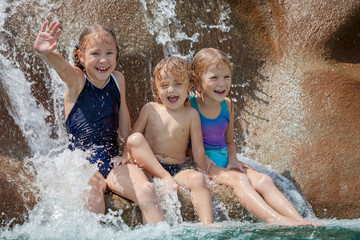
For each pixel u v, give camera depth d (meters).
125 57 4.85
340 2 5.88
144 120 4.17
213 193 3.84
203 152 4.17
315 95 5.17
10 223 3.34
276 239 2.89
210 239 2.95
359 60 5.93
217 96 4.23
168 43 5.16
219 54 4.23
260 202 3.67
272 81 5.48
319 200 4.36
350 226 3.36
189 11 5.48
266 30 5.87
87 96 4.12
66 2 4.96
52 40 3.65
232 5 5.86
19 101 4.43
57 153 4.46
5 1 4.75
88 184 3.65
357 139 4.78
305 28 5.80
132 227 3.46
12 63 4.53
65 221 3.33
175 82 4.03
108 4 5.05
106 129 4.18
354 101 5.15
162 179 3.78
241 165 4.25
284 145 4.86
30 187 3.68
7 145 4.16
